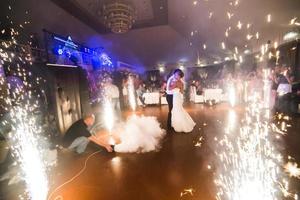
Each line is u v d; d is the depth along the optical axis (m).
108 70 8.96
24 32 6.40
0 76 3.89
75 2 7.02
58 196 2.47
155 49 13.57
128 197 2.41
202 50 13.24
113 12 6.23
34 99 4.36
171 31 11.46
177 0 7.14
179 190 2.51
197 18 8.13
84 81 5.78
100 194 2.49
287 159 3.12
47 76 4.52
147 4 7.53
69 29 8.96
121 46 12.89
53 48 6.80
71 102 5.15
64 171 3.13
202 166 3.12
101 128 5.16
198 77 14.33
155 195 2.43
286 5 5.66
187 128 5.02
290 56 7.87
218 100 10.00
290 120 5.40
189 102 10.93
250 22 7.00
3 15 6.14
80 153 3.81
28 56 5.10
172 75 5.21
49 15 7.34
